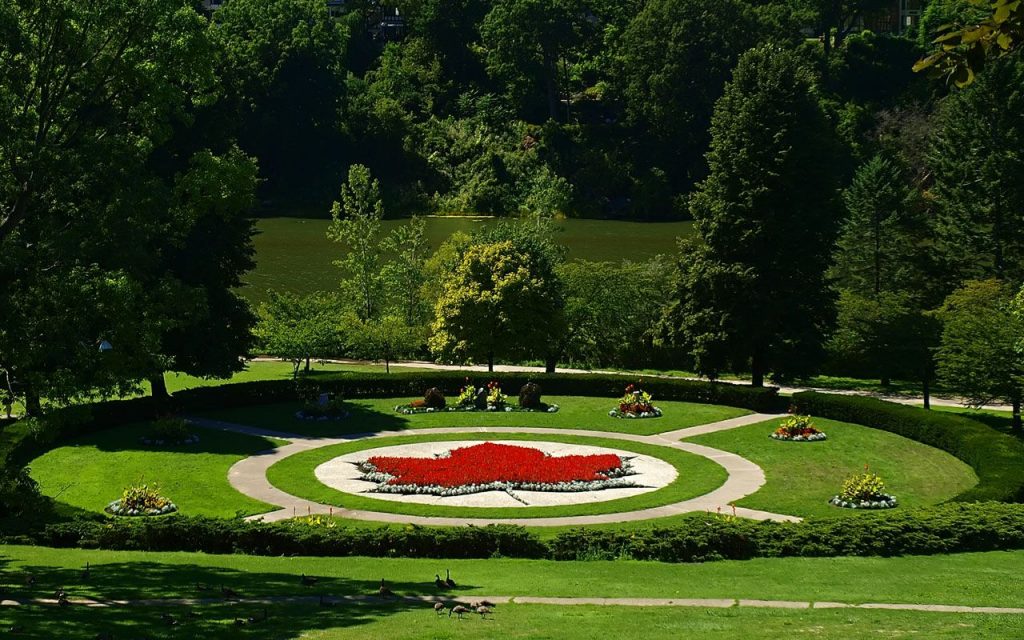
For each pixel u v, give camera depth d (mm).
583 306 70375
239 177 36781
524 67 149250
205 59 32312
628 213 139000
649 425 54500
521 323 62875
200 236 57094
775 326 61000
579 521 37594
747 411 57594
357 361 74375
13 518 33781
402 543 31250
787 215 61125
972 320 50781
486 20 152375
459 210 140250
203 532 31609
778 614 21938
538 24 146625
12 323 26266
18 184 28438
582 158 143000
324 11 151625
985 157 72812
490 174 142500
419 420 55781
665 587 25266
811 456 47594
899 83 141250
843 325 61625
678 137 141750
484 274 64125
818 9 152125
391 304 78500
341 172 143625
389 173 145875
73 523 32906
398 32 178375
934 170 77812
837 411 54781
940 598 23797
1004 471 40062
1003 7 11398
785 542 30906
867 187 73562
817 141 61875
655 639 19422
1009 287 60938
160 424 49875
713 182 62969
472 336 63344
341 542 31172
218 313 58094
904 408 51719
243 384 59188
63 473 44312
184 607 22188
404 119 147375
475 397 58969
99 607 22016
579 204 139500
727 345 61406
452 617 21359
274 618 21109
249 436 51625
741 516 38125
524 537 31344
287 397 60094
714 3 140625
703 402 60031
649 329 68688
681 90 139500
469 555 31250
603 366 73125
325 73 144875
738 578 26656
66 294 26766
